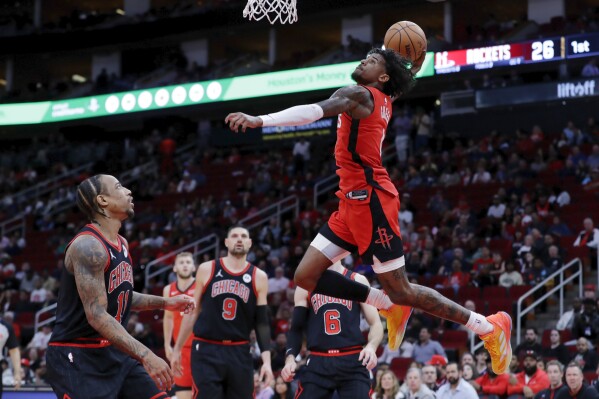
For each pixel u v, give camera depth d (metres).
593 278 19.81
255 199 28.77
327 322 9.14
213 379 9.70
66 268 6.25
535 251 19.91
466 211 23.39
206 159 33.84
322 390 9.14
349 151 6.38
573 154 25.22
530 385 14.04
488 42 27.75
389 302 6.92
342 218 6.50
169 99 33.91
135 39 37.66
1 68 45.12
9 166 38.50
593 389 12.02
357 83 6.64
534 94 26.75
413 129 29.86
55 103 36.62
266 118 5.69
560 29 29.75
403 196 24.62
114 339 6.01
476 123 29.48
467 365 14.42
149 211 30.05
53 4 44.44
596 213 21.92
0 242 30.53
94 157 36.34
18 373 12.52
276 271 21.95
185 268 11.63
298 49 41.50
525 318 18.77
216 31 37.47
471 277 19.92
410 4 33.66
